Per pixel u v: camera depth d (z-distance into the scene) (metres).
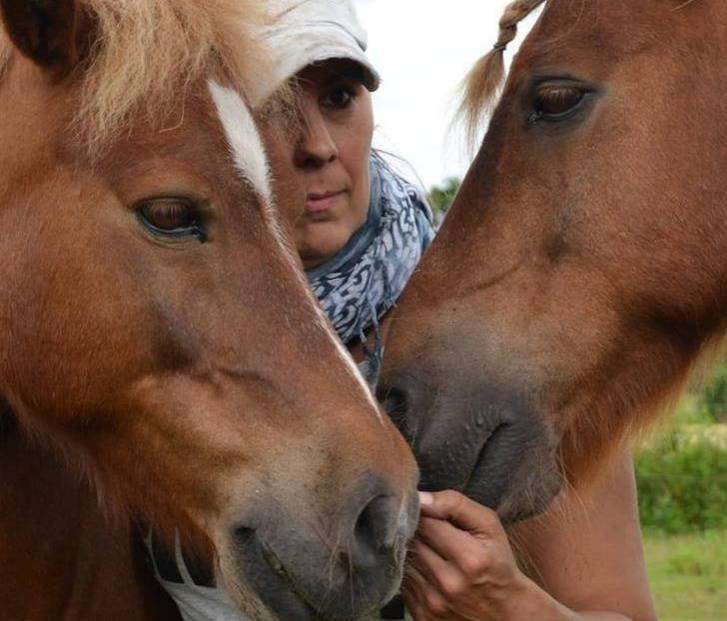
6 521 3.04
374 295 3.14
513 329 3.00
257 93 2.77
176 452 2.63
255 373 2.56
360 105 3.13
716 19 3.11
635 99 3.07
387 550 2.44
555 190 3.06
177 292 2.60
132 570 3.16
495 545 2.71
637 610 3.01
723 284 3.13
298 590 2.47
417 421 2.95
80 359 2.65
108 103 2.57
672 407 3.27
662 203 3.06
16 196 2.68
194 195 2.58
